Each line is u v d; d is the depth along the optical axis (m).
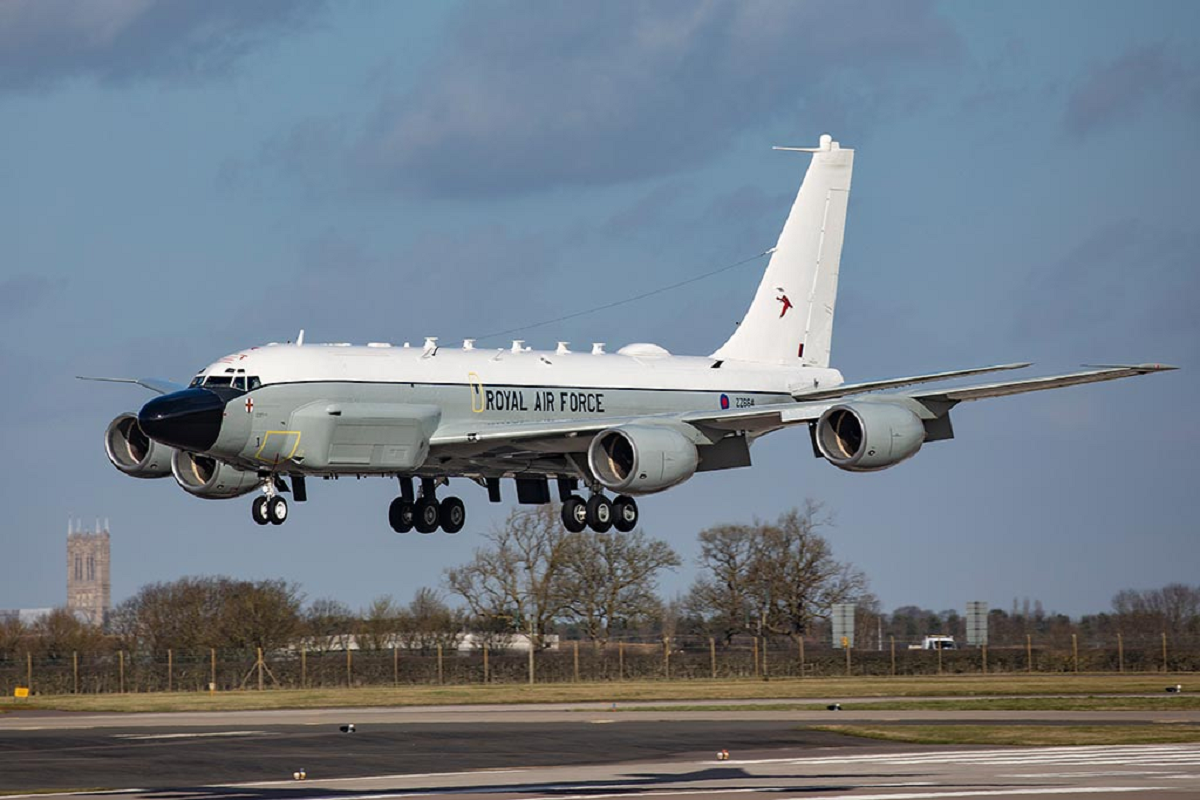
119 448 166.00
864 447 152.38
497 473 174.62
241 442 152.75
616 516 173.62
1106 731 134.38
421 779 104.12
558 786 98.56
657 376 182.38
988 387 153.75
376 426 158.75
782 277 198.75
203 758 118.00
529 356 174.12
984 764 108.12
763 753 119.69
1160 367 148.38
